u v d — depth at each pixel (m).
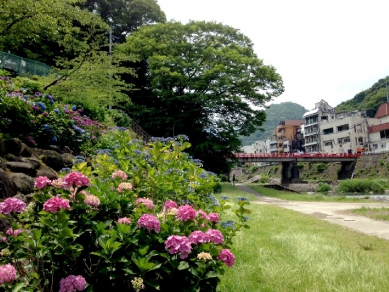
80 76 13.28
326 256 5.81
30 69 18.12
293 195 26.48
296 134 92.50
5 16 13.01
